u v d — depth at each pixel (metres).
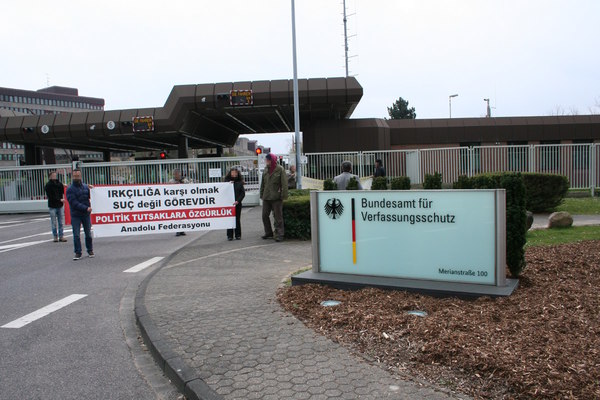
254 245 10.41
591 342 3.74
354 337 4.23
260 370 3.71
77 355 4.52
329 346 4.10
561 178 14.40
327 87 28.19
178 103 30.17
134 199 11.23
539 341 3.80
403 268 5.82
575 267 6.14
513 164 22.16
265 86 28.83
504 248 5.27
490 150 22.48
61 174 24.05
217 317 5.11
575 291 5.07
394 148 30.94
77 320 5.64
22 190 24.39
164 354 4.12
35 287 7.41
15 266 9.27
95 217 11.16
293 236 11.06
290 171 22.03
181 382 3.64
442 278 5.60
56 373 4.11
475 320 4.34
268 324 4.76
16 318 5.77
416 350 3.85
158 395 3.65
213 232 13.30
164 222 11.34
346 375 3.54
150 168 22.27
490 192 5.31
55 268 8.95
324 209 6.25
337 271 6.23
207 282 6.93
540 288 5.27
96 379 3.98
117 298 6.65
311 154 24.03
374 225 5.96
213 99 29.59
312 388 3.37
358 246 6.08
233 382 3.52
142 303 5.84
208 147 54.25
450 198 5.51
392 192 5.82
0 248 11.82
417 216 5.70
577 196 19.77
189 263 8.57
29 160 42.00
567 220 10.57
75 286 7.42
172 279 7.23
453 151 23.03
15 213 24.34
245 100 28.98
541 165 21.67
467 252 5.45
